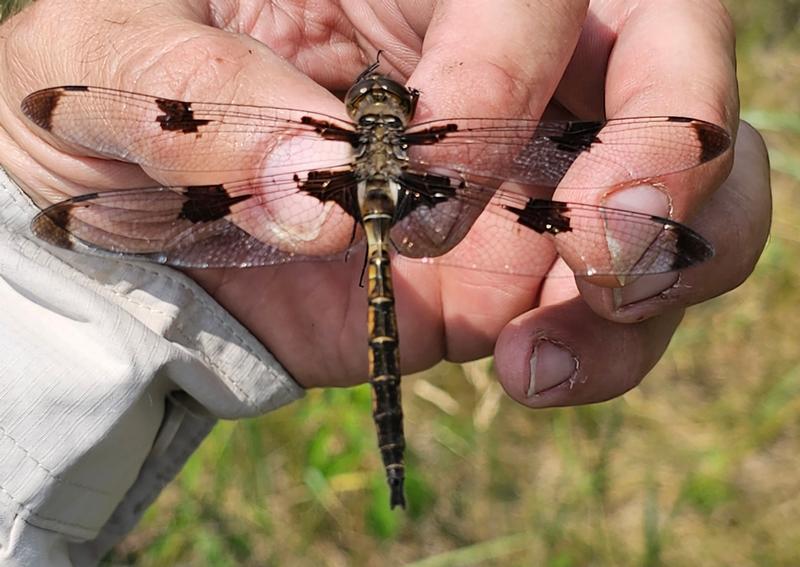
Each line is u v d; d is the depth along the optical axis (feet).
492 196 1.04
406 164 1.04
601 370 1.08
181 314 1.05
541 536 1.38
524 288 1.11
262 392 1.09
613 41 1.07
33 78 1.01
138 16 1.00
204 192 0.99
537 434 1.44
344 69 1.14
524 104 0.99
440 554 1.38
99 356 1.02
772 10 1.91
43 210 1.01
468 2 0.99
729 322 1.53
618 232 0.99
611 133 1.01
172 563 1.35
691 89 1.01
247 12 1.11
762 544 1.38
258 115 0.98
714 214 1.04
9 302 1.02
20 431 1.00
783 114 1.73
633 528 1.39
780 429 1.45
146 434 1.05
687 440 1.44
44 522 1.02
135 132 0.98
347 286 1.09
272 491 1.38
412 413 1.45
